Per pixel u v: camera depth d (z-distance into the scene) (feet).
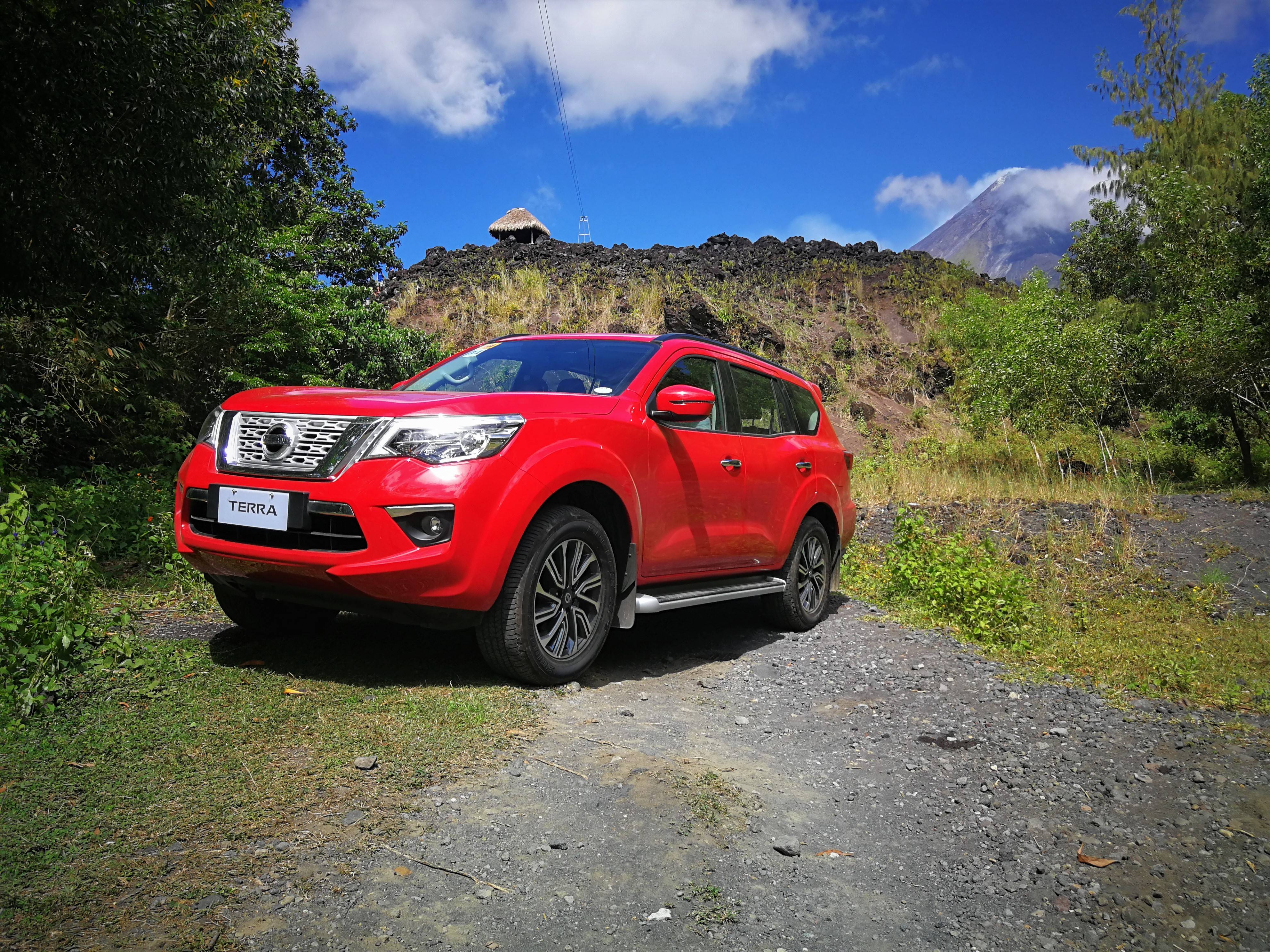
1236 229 46.88
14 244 26.13
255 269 37.45
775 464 17.80
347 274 57.41
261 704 10.79
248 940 6.26
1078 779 10.98
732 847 8.54
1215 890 8.32
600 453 13.23
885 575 24.25
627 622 13.94
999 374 49.14
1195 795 10.59
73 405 26.68
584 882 7.56
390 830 8.09
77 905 6.46
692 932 6.97
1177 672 15.44
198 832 7.70
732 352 17.94
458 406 11.86
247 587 12.42
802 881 8.03
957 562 21.04
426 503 11.14
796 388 20.16
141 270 30.32
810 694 14.28
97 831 7.55
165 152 28.07
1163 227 49.98
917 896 7.98
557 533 12.41
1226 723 13.33
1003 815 9.87
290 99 48.11
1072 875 8.54
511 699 11.91
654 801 9.30
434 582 11.21
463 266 97.04
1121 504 35.01
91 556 13.89
